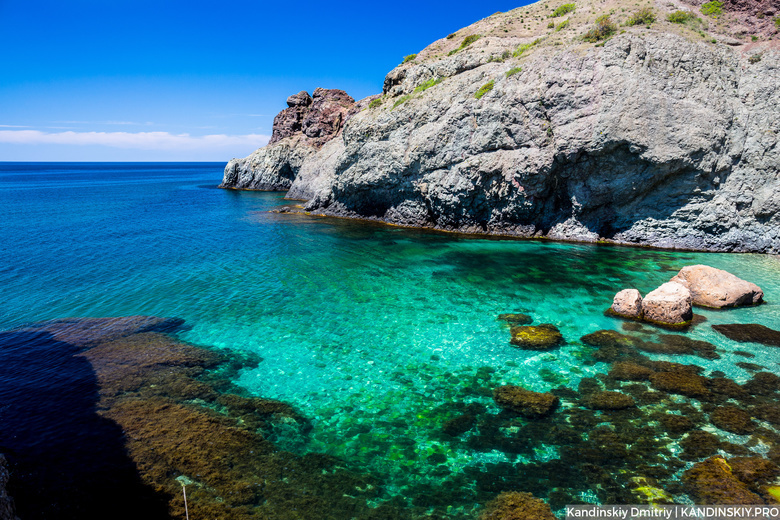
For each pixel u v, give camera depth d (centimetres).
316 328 1842
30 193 8375
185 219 4897
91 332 1777
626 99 2983
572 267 2702
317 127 7944
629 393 1289
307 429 1155
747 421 1135
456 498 906
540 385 1353
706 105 2953
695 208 3066
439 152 3938
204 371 1471
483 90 3691
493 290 2300
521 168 3409
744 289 1978
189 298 2209
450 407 1254
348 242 3584
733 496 880
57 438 1080
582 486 927
